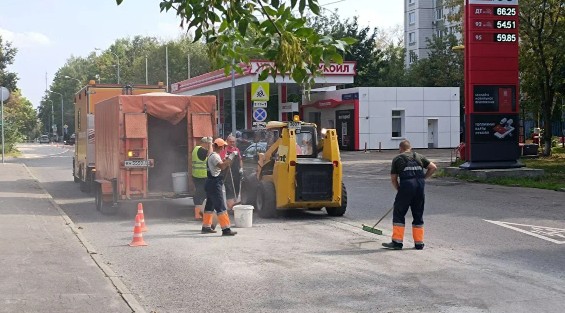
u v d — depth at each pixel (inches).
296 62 197.8
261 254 414.9
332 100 1962.4
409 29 3853.3
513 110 975.0
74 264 360.2
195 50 3503.9
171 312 284.2
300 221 569.9
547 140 1437.0
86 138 837.2
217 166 494.0
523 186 848.3
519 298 298.2
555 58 1360.7
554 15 1323.8
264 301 300.7
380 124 1924.2
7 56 2132.1
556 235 476.1
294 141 578.2
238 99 2325.3
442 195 761.6
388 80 2797.7
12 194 768.9
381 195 781.9
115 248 442.0
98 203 659.4
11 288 304.0
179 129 679.1
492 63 966.4
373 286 326.0
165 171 673.6
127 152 604.4
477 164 969.5
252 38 217.5
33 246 415.5
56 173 1282.0
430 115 1961.1
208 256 409.7
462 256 401.4
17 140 2327.8
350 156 1649.9
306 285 330.3
